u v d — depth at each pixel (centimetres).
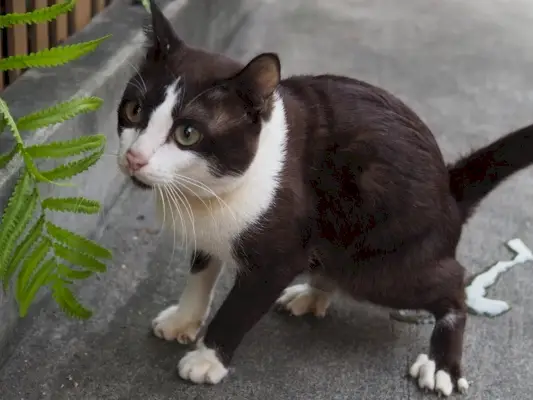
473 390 118
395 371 120
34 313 121
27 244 104
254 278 115
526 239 135
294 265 115
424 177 116
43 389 115
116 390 116
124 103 109
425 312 125
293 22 184
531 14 199
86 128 126
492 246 134
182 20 149
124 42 135
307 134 113
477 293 128
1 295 114
